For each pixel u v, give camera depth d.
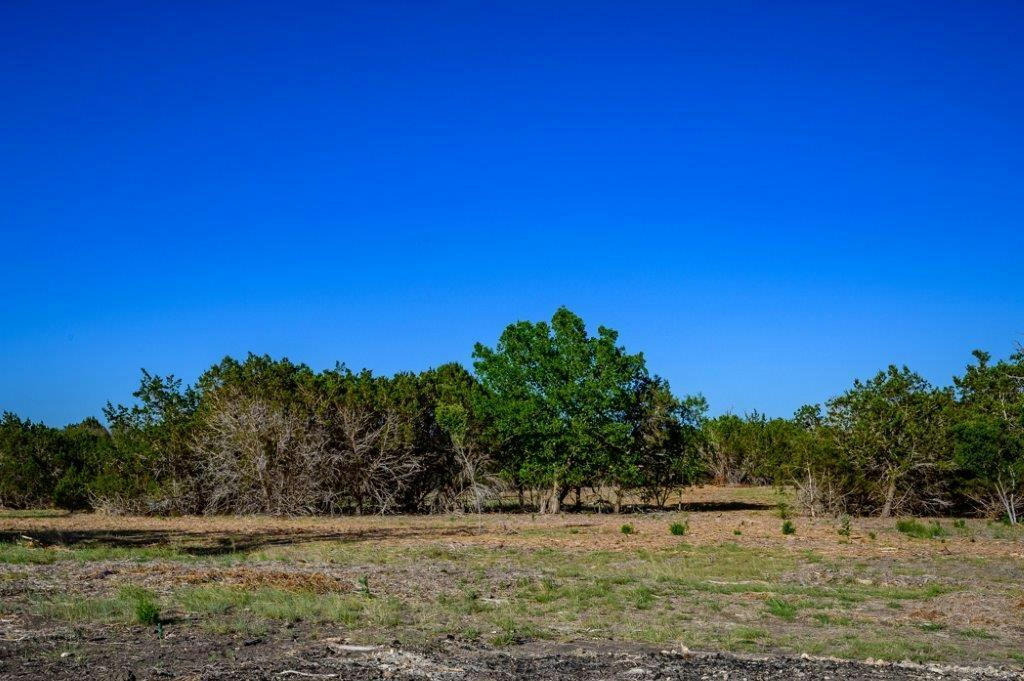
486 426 36.41
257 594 12.98
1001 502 29.77
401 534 25.28
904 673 9.09
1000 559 18.56
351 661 9.33
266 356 40.09
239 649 9.83
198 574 14.89
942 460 30.66
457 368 40.28
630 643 10.73
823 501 32.12
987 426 29.06
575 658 9.73
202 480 36.38
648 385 35.12
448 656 9.72
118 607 11.77
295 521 31.75
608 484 35.53
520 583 15.17
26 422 42.78
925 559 18.52
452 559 18.61
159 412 37.91
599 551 20.12
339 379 38.50
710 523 28.41
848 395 31.98
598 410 33.69
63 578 14.56
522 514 35.22
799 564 17.83
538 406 33.84
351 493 36.97
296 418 35.81
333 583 14.36
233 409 36.34
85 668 8.87
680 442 35.09
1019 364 33.28
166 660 9.29
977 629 11.77
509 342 34.53
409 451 37.09
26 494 41.53
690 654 9.97
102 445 38.47
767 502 40.59
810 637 11.22
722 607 13.25
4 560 16.91
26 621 11.07
